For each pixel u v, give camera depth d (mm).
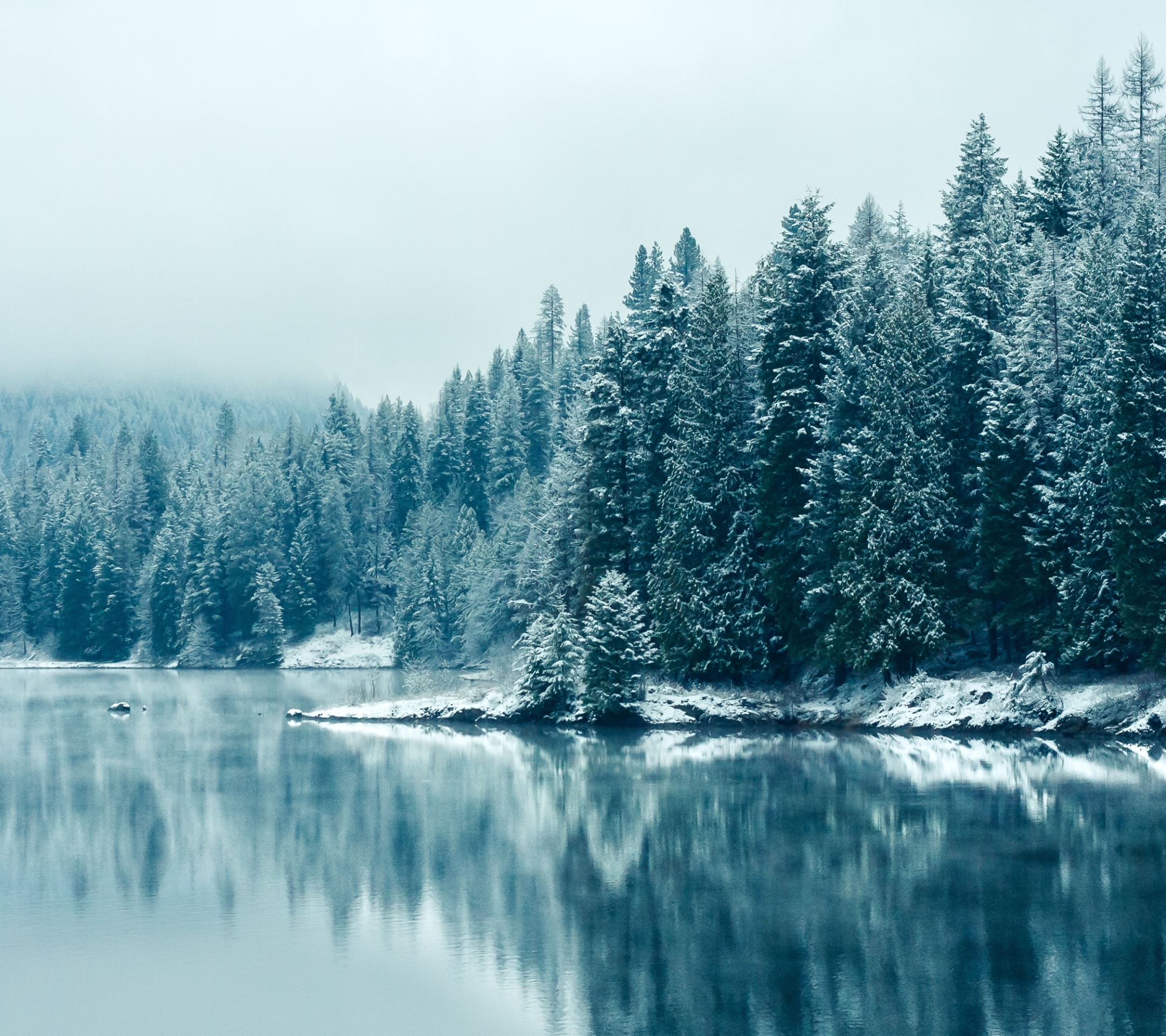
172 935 22797
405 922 23375
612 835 31000
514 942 21953
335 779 41688
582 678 61594
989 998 18500
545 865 27781
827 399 57625
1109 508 45469
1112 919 22312
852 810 33219
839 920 22719
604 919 23297
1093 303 50469
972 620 53344
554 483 84250
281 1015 18562
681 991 19188
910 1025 17500
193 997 19438
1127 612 45250
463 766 44656
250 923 23484
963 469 54531
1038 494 49906
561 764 44688
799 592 56500
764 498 57969
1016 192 77875
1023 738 47188
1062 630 48844
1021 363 50594
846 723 53812
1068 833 29375
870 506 51750
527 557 85000
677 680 61188
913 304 53688
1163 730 43906
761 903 24078
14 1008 19047
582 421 70000
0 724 64312
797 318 59344
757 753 46531
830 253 60500
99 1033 17969
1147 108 78188
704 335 60688
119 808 36031
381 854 29234
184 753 50031
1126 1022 17453
